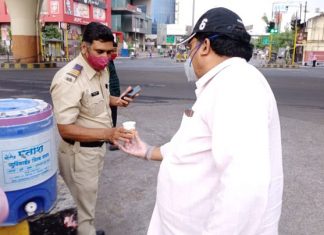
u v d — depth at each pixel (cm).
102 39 218
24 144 163
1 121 156
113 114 530
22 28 2197
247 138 113
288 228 319
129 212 341
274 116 128
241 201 109
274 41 4750
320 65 3938
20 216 171
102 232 291
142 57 5138
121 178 421
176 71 1939
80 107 230
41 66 2102
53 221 186
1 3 3881
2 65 2059
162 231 155
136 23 7144
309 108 899
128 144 199
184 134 138
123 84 1286
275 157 130
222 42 131
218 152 117
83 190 242
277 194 133
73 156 237
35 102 187
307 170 458
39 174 172
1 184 161
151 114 773
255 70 130
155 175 431
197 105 134
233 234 111
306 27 4369
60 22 3844
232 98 119
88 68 229
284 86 1335
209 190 134
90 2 4531
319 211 350
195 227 139
